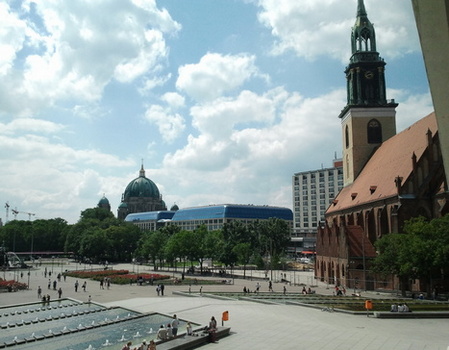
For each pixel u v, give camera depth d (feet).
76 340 127.54
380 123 354.54
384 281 247.50
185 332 118.73
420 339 107.45
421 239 194.59
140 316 159.74
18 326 151.74
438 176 249.14
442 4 26.58
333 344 103.71
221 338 116.06
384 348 97.81
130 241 652.07
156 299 211.82
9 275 387.14
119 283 303.68
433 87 27.55
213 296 218.59
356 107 355.56
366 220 292.81
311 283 315.17
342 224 285.64
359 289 261.85
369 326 128.36
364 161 355.15
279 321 139.74
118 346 119.65
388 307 164.86
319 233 346.33
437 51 27.20
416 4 27.71
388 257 209.77
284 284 305.12
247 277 365.61
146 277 328.08
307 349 99.66
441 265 183.73
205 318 152.66
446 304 172.96
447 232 190.90
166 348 100.78
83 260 643.86
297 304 180.96
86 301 207.31
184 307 180.65
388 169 294.05
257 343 108.47
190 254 406.41
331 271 309.01
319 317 147.74
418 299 199.00
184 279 329.31
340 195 380.78
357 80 358.23
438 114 27.66
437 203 240.73
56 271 438.40
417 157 257.55
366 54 357.41
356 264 268.82
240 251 412.36
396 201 252.21
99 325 146.00
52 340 128.06
